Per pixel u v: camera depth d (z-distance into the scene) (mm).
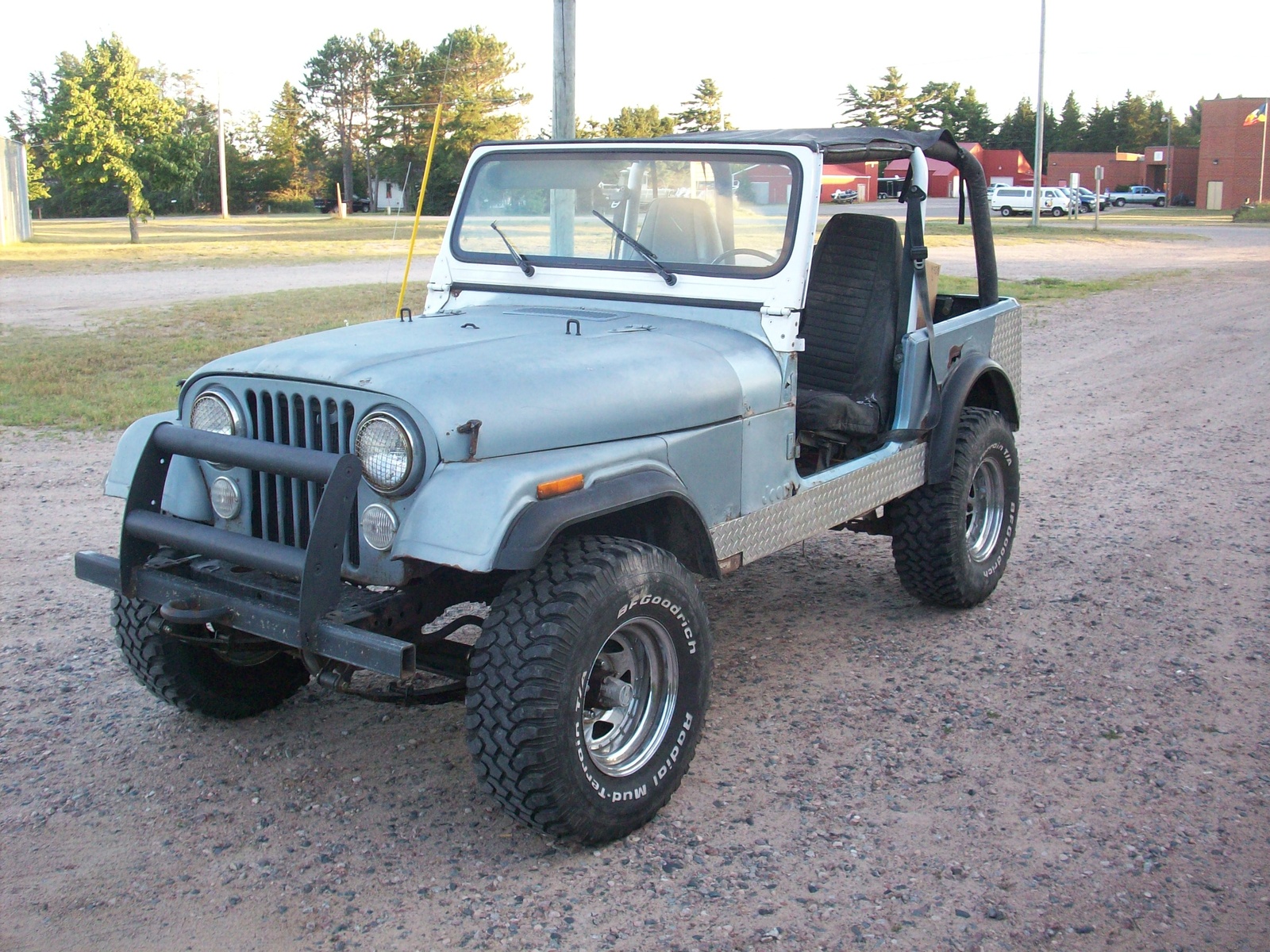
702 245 4035
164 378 10938
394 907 2967
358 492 3107
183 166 37250
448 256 4492
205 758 3775
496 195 4406
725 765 3744
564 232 4258
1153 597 5348
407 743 3893
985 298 5477
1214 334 14945
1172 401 10555
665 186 4082
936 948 2803
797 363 4352
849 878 3094
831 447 4570
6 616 5043
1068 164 85625
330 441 3162
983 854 3213
